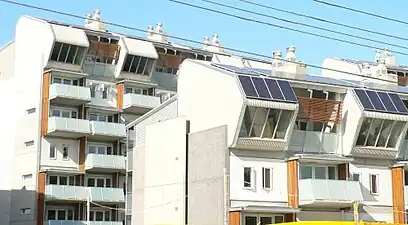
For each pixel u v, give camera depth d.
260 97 44.59
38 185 63.62
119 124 66.94
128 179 56.25
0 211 67.31
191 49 74.00
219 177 45.03
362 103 47.97
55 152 65.12
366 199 48.19
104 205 64.88
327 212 47.09
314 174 47.41
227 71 46.09
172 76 73.00
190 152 47.97
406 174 50.41
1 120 69.06
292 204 45.66
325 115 48.28
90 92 66.62
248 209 43.34
